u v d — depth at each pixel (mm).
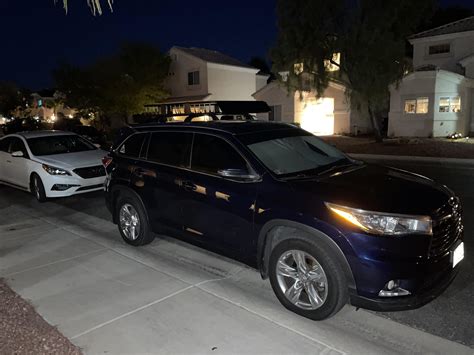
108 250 5793
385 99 18812
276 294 4039
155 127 5633
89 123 38250
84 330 3656
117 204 6090
